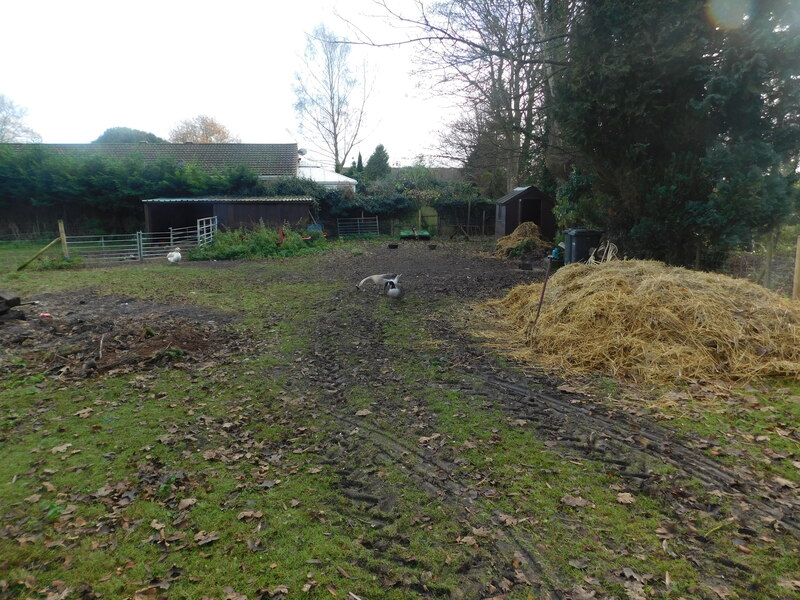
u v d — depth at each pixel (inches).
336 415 196.9
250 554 117.8
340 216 1193.4
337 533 125.3
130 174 1008.2
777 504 132.2
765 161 342.6
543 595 103.7
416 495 141.2
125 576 110.7
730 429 175.9
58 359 262.8
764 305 255.1
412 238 1131.9
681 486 141.8
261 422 191.9
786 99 333.4
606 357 243.8
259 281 556.7
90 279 572.1
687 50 346.0
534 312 314.3
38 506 136.2
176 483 148.2
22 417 195.8
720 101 337.1
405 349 282.4
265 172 1205.7
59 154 1029.2
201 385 230.5
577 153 510.3
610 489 141.7
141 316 365.4
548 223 843.4
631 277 293.0
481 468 154.4
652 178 402.6
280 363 263.0
